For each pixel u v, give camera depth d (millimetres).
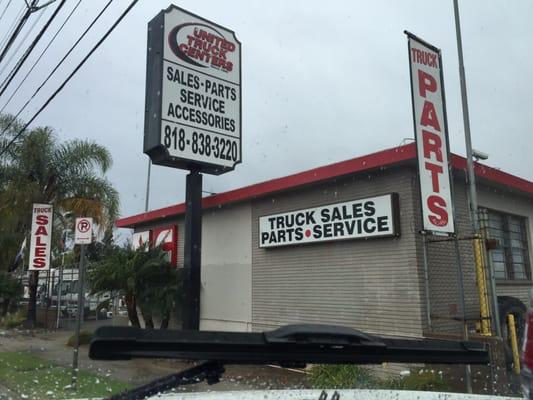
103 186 20078
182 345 1667
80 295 8922
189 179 10883
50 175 19734
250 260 12227
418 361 2041
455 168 9188
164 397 2391
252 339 1803
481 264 8391
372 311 9312
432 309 8742
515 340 8820
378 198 9234
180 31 10641
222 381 8258
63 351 12969
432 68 8641
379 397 2301
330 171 9859
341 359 1897
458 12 9664
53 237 19391
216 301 13180
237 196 12117
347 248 9922
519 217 12273
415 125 8062
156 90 10242
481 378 7449
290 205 11227
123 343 1573
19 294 21594
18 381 8922
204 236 13891
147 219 15602
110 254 13859
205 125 10719
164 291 12609
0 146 19266
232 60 11461
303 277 10766
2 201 19078
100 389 8102
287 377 8594
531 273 12227
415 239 8789
